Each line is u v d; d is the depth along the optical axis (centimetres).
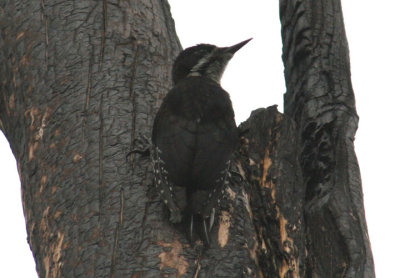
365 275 1024
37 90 1073
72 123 1010
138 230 887
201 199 909
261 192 1030
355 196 1073
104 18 1130
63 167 974
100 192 930
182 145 946
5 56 1154
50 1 1152
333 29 1174
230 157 971
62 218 934
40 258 967
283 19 1216
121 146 977
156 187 916
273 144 1051
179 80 1142
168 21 1216
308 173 1112
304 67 1165
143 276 849
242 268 877
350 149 1100
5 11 1180
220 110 1002
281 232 1019
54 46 1103
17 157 1108
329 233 1053
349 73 1159
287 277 1005
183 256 866
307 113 1136
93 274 862
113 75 1062
